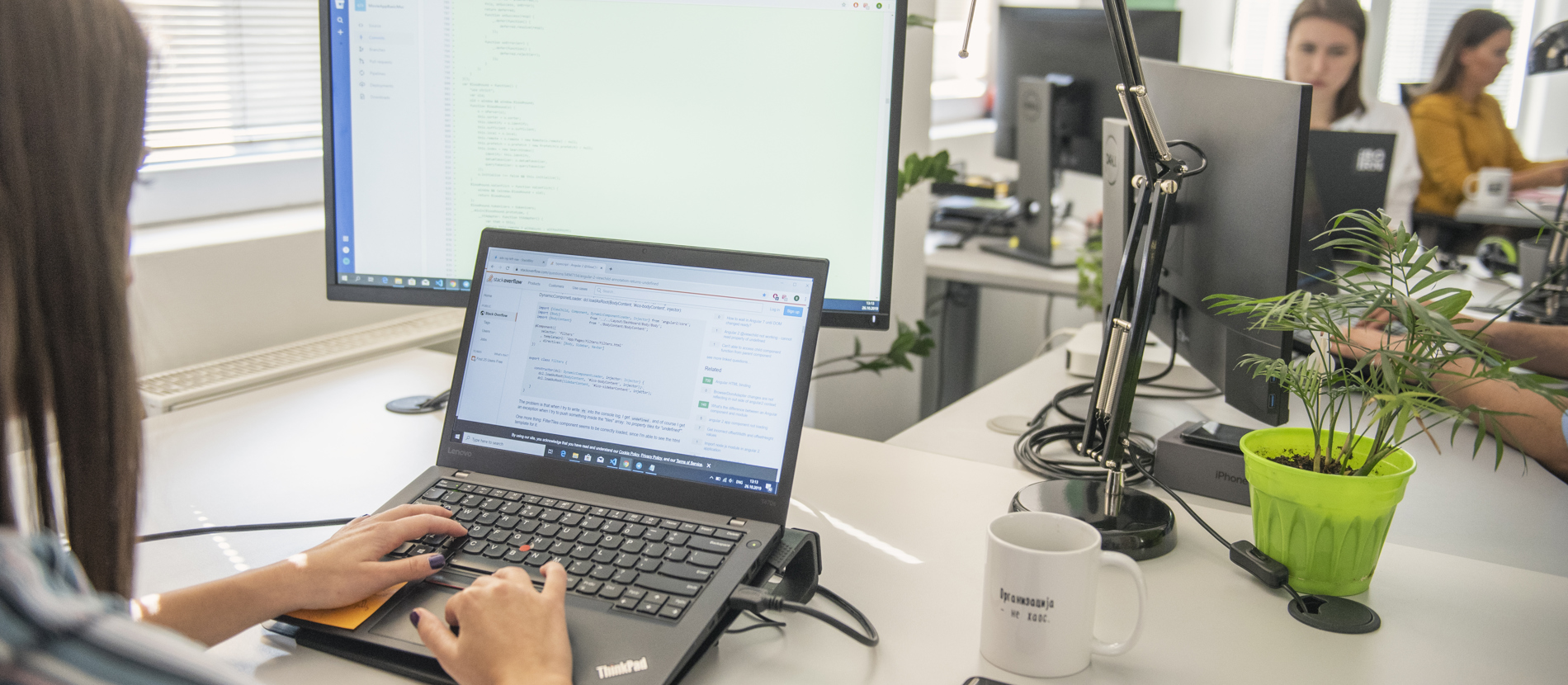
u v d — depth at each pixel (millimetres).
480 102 997
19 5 435
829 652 656
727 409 763
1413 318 668
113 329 485
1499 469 1060
